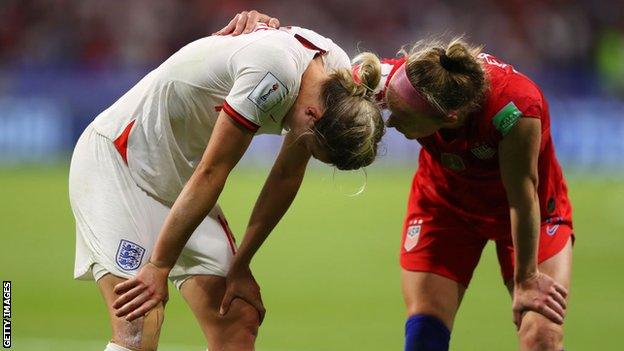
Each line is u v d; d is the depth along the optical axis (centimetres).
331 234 4238
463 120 1575
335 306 2883
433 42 1564
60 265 3409
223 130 1441
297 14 7594
